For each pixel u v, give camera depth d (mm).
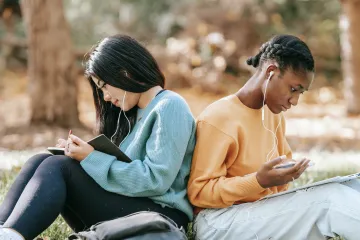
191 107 12461
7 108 12016
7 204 2830
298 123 10836
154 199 2926
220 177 2930
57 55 9438
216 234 2926
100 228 2684
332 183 2799
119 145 3139
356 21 11164
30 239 2707
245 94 3010
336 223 2730
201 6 14750
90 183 2869
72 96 9602
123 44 2994
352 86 11445
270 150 3105
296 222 2809
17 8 12812
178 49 13977
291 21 15539
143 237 2637
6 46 15125
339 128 10227
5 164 5680
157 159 2869
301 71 2828
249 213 2881
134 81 2979
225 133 2938
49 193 2754
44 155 3016
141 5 15984
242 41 14477
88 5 16188
